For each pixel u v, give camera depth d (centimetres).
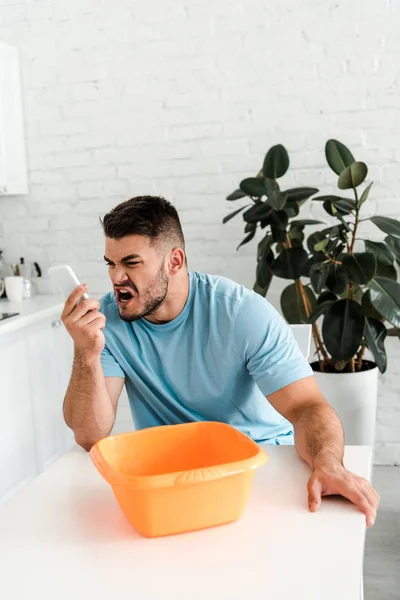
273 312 175
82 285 156
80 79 348
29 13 346
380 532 273
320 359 313
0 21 349
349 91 327
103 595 100
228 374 173
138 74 343
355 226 290
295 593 98
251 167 339
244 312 171
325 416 153
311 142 332
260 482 137
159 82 341
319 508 125
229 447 135
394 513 289
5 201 364
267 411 183
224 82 336
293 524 119
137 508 114
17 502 133
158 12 337
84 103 349
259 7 329
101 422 162
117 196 354
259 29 330
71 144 353
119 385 178
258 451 122
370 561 251
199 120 340
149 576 104
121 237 159
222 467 116
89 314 159
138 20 339
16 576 107
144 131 346
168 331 175
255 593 98
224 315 171
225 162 341
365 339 294
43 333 327
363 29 322
